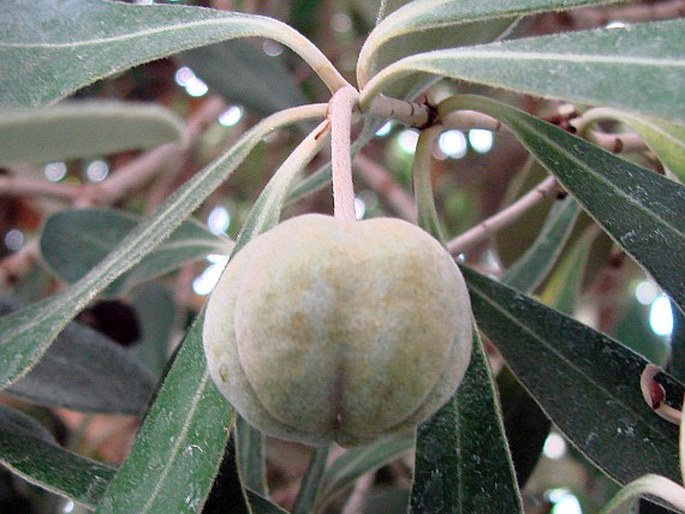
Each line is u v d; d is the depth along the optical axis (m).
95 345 0.16
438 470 0.11
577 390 0.12
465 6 0.10
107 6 0.12
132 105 0.19
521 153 0.28
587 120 0.14
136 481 0.10
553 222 0.17
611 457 0.11
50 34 0.11
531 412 0.14
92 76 0.11
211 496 0.10
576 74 0.08
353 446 0.09
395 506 0.19
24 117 0.18
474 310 0.12
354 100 0.11
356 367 0.08
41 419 0.22
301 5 0.28
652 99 0.08
